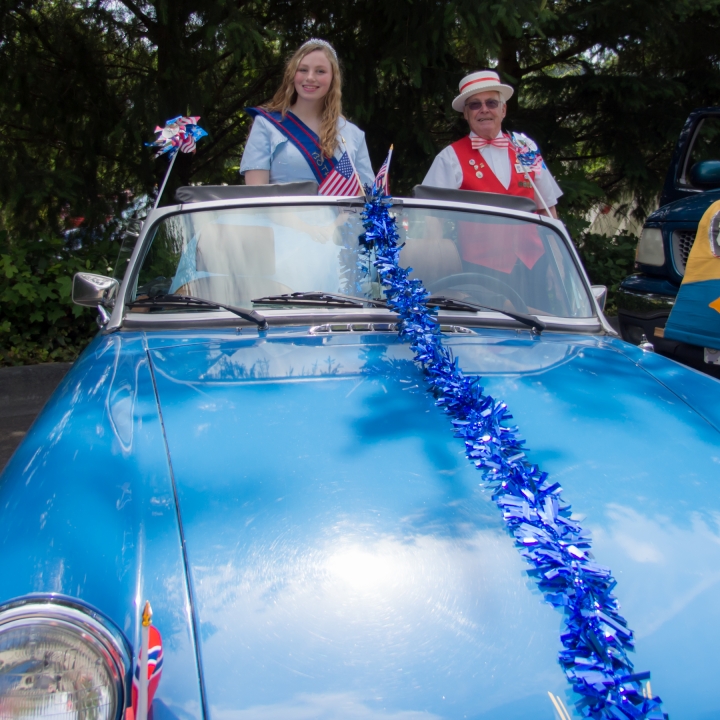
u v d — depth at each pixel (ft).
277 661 4.19
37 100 23.20
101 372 7.17
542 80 26.22
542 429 6.26
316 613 4.40
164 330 8.49
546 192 14.44
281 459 5.49
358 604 4.45
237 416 6.09
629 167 26.99
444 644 4.32
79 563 4.54
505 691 4.17
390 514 5.01
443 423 6.14
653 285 17.54
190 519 4.92
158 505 5.04
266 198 9.61
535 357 8.02
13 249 20.68
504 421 6.30
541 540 4.83
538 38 25.55
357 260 9.10
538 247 10.07
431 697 4.12
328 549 4.72
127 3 21.95
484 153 14.01
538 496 5.26
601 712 4.13
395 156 24.85
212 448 5.64
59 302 20.68
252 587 4.50
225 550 4.70
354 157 12.94
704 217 15.72
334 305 8.67
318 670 4.17
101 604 4.34
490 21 19.20
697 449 6.24
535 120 26.48
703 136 24.95
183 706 4.02
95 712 3.80
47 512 4.92
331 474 5.33
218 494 5.13
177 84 21.43
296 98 12.87
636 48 25.85
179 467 5.42
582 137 27.73
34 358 20.65
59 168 23.41
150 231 9.45
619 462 5.90
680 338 16.07
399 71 21.31
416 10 20.36
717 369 15.64
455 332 8.66
